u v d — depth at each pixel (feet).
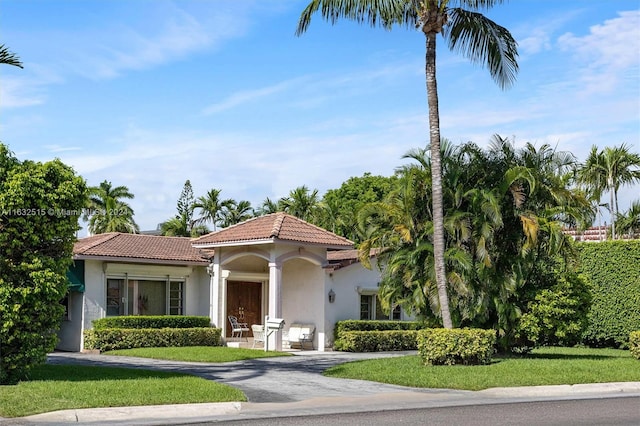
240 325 108.17
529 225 68.23
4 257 51.70
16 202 50.75
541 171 73.72
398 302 76.69
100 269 97.09
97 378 54.95
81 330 94.84
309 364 74.59
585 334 94.89
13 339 51.62
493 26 72.33
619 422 39.17
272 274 93.76
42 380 52.90
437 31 68.95
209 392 47.67
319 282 100.68
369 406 46.32
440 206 67.67
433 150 68.44
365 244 78.48
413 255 72.18
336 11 68.54
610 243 93.91
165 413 42.27
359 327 99.86
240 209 217.15
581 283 74.08
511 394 52.49
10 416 39.83
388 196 76.54
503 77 73.46
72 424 38.55
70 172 54.49
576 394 53.36
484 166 74.33
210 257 107.96
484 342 65.00
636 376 59.26
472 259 70.54
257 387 54.80
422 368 63.05
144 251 101.91
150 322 95.50
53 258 53.88
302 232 97.91
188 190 235.81
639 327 90.68
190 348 88.79
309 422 39.34
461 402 48.16
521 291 73.15
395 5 67.41
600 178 149.07
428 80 69.00
